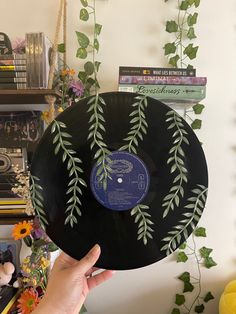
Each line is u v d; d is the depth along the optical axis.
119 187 0.58
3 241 1.07
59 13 0.99
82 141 0.58
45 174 0.58
